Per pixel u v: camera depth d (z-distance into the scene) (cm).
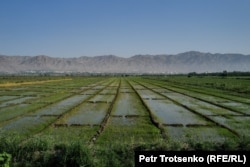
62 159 1207
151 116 2909
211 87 7294
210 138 2025
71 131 2225
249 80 10044
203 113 3181
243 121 2714
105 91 6316
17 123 2569
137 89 6938
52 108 3544
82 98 4778
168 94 5512
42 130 2272
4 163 1096
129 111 3309
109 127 2386
